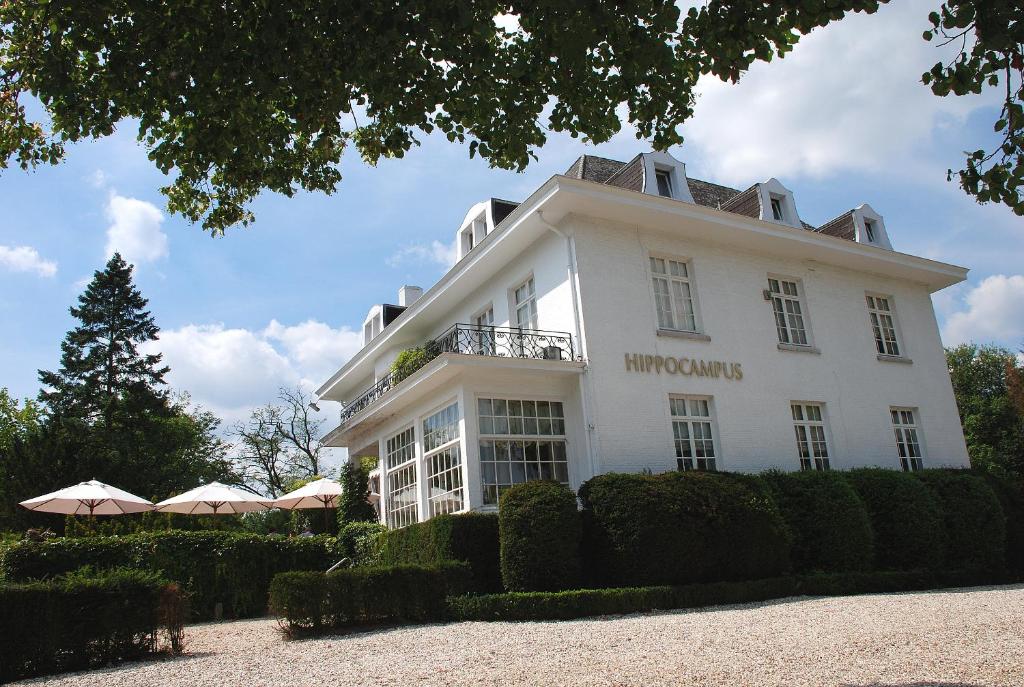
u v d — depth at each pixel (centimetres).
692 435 1691
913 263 2191
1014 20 577
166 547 1438
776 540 1373
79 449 2669
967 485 1750
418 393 1714
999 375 4594
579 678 668
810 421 1911
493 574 1316
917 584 1492
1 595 834
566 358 1612
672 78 787
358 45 704
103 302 4303
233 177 955
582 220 1661
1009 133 626
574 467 1595
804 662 709
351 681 698
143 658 927
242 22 761
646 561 1249
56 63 759
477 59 729
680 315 1773
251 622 1333
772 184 2006
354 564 1617
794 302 2012
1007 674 650
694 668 691
